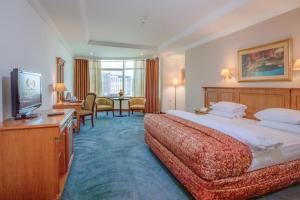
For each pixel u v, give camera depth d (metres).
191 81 5.66
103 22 4.21
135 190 2.15
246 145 1.84
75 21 3.90
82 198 2.00
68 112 2.71
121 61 8.54
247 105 3.67
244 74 3.78
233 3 3.18
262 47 3.39
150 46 6.52
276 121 2.68
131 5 3.33
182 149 2.01
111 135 4.52
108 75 8.55
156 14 3.73
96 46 6.12
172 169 2.36
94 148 3.58
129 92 8.60
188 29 4.62
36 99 2.54
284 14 3.04
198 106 5.33
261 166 1.89
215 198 1.70
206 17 3.86
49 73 4.05
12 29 2.32
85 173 2.56
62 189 2.07
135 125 5.66
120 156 3.18
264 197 1.99
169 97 7.57
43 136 1.85
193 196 1.92
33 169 1.84
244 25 3.76
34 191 1.85
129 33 5.04
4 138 1.77
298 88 2.82
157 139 2.89
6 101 2.18
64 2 3.06
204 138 1.94
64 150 2.35
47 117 2.29
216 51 4.60
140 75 8.48
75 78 7.76
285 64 3.02
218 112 3.82
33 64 3.05
